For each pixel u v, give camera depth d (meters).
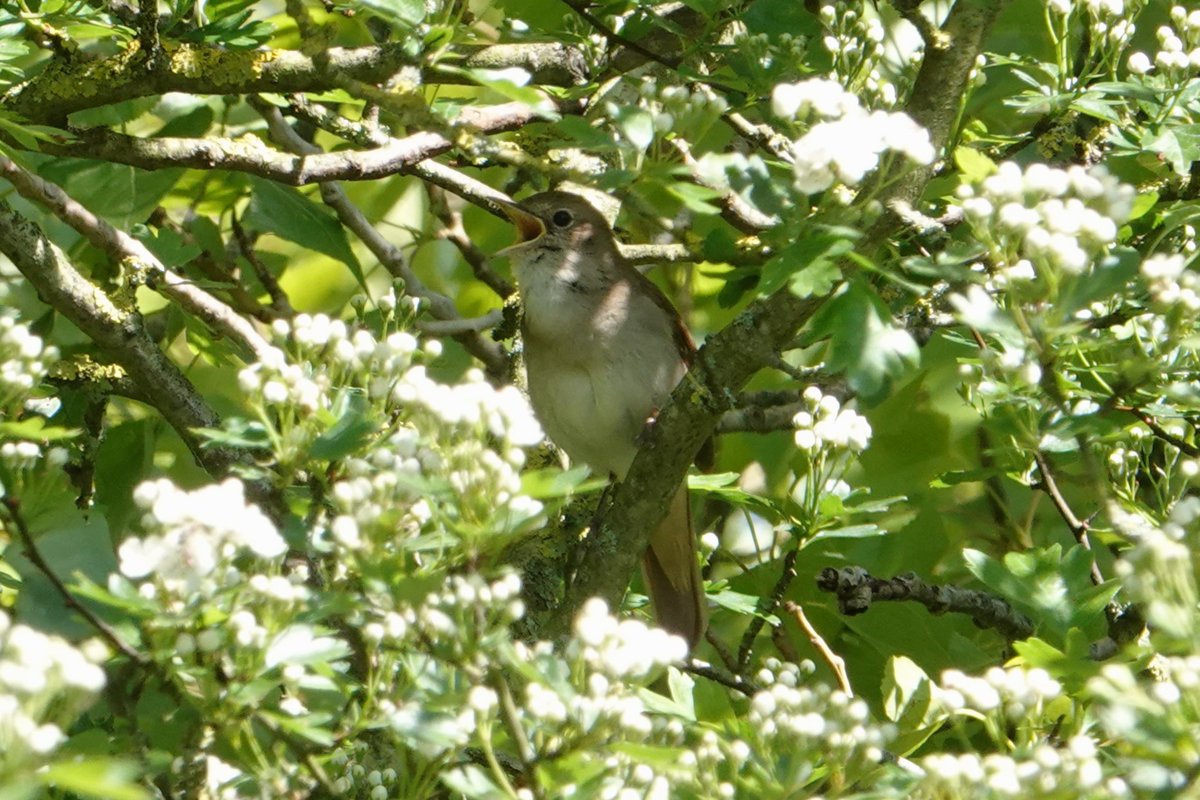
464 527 5.00
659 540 8.93
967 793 5.11
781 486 11.14
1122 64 11.48
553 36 8.75
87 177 9.10
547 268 10.12
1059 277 5.81
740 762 5.48
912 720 7.72
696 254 7.46
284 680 5.17
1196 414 7.13
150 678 5.67
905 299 8.39
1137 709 4.77
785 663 7.66
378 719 5.20
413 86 6.88
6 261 10.73
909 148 5.66
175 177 9.23
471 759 6.51
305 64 7.14
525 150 9.89
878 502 8.17
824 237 5.62
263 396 5.61
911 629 9.08
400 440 5.30
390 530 5.09
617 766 5.19
